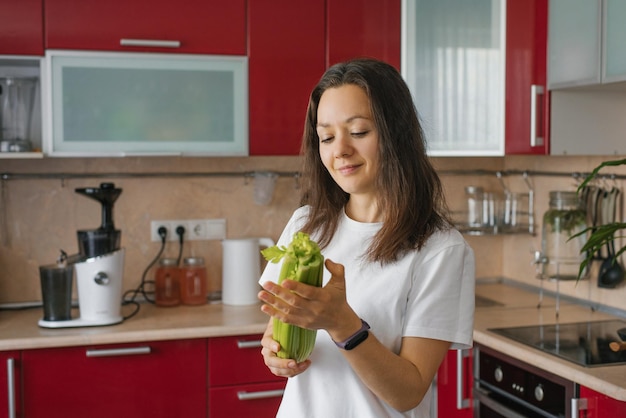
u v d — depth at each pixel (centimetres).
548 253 302
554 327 273
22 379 262
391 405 140
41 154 281
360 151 145
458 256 148
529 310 305
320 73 305
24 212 315
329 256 158
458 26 310
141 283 327
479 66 312
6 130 288
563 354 234
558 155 325
